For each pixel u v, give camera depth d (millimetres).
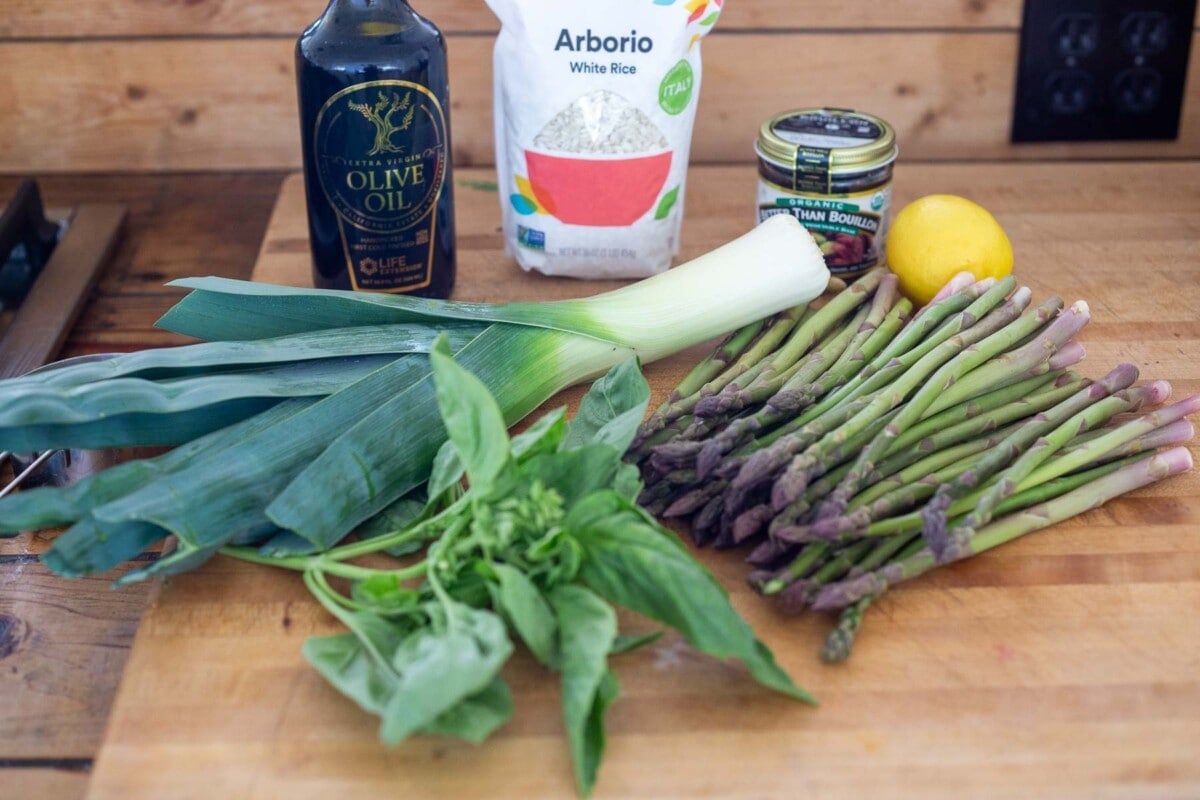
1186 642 813
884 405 918
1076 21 1432
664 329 1067
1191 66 1458
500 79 1190
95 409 854
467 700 723
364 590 782
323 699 771
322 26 1086
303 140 1123
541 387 1025
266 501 857
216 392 892
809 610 840
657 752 730
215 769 720
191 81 1465
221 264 1371
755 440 938
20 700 876
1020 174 1448
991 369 978
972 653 804
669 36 1134
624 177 1184
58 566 802
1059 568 878
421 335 1000
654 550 756
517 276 1262
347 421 909
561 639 751
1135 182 1426
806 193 1183
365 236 1139
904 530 854
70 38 1433
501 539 759
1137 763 724
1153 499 947
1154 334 1140
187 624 828
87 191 1494
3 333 1311
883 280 1124
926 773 717
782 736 741
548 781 715
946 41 1454
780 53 1461
